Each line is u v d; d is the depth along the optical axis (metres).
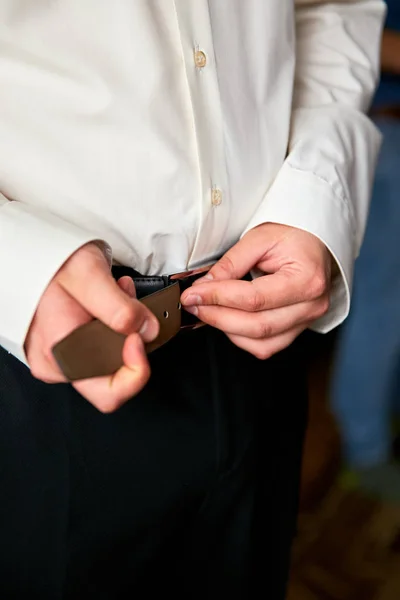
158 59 0.60
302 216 0.66
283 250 0.65
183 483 0.70
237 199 0.67
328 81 0.77
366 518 1.32
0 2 0.57
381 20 0.82
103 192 0.62
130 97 0.60
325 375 1.61
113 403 0.54
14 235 0.56
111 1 0.58
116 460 0.66
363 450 1.44
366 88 0.78
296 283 0.63
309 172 0.68
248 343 0.65
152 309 0.59
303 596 1.16
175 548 0.75
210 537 0.76
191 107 0.62
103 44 0.59
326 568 1.21
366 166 0.74
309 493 1.35
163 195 0.63
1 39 0.59
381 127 1.22
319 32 0.77
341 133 0.72
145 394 0.66
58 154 0.61
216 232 0.67
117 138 0.61
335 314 0.72
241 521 0.77
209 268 0.65
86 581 0.68
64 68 0.59
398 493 1.37
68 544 0.66
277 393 0.78
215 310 0.62
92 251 0.55
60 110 0.60
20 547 0.66
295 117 0.73
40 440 0.63
